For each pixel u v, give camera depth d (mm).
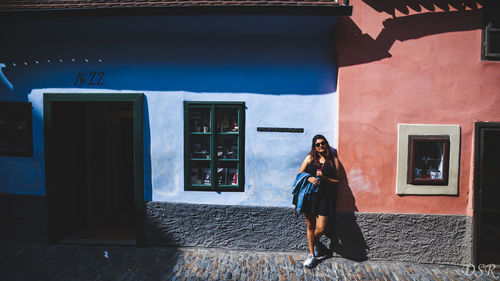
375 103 3721
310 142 3941
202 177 4117
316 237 3578
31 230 4301
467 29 3570
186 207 4074
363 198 3807
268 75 3932
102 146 5445
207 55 3971
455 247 3746
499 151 5371
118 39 4031
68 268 3555
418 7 3605
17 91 4184
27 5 3598
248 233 4043
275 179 3996
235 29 3777
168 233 4125
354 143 3771
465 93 3611
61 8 3498
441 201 3742
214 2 3482
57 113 4266
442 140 3637
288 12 3357
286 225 3996
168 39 3994
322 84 3898
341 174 3797
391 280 3385
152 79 4031
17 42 4148
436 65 3623
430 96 3650
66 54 4098
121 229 4777
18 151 4246
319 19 3477
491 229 5027
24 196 4266
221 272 3477
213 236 4074
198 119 4094
